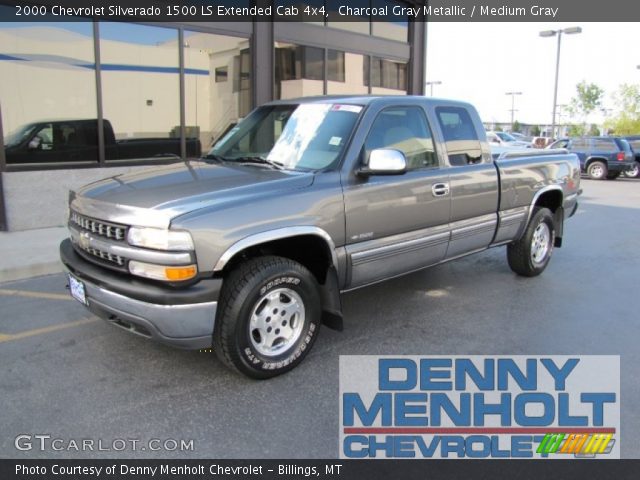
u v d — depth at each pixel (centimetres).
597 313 532
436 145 503
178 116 1005
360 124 440
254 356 374
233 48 1073
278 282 377
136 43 933
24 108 827
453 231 514
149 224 340
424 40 1504
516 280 644
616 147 2094
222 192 369
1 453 304
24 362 410
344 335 469
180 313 341
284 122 482
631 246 849
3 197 812
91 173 897
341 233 415
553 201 677
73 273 396
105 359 416
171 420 337
